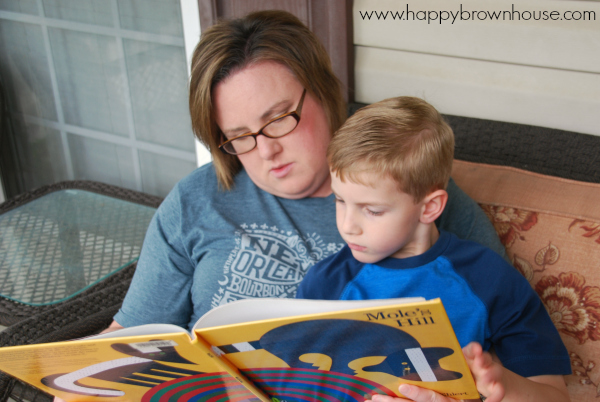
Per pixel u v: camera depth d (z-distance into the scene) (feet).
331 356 2.35
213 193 3.75
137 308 3.79
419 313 1.97
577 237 3.49
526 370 2.77
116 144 7.39
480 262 2.91
